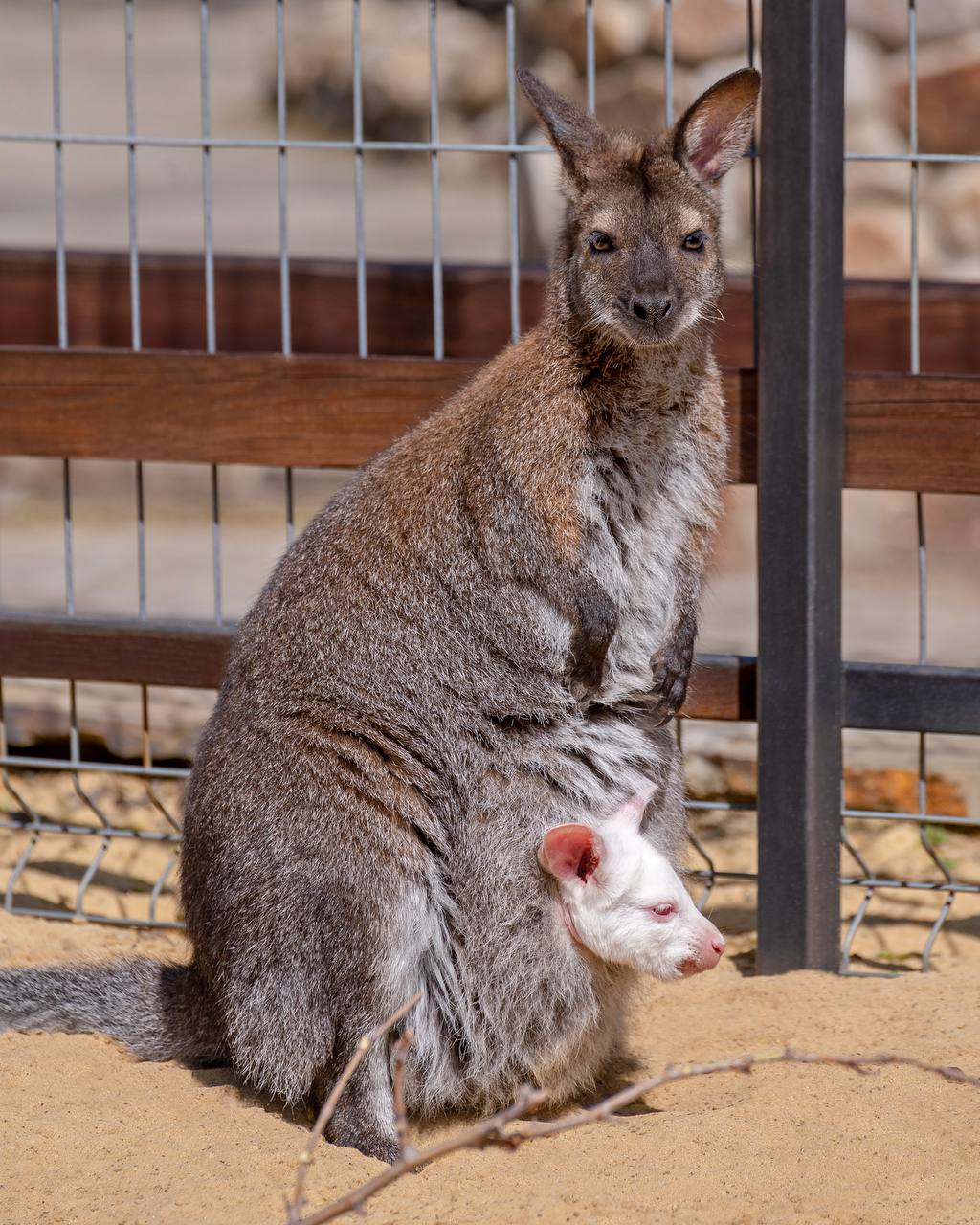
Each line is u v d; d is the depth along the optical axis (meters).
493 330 10.34
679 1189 6.04
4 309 10.88
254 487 19.34
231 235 26.61
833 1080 6.98
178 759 11.30
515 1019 7.28
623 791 7.63
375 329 10.45
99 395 9.21
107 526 17.73
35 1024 7.79
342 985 6.92
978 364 10.39
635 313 7.37
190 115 35.22
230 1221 5.91
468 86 31.94
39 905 9.84
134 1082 7.32
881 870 10.09
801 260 8.12
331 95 33.06
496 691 7.48
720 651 12.88
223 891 7.20
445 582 7.49
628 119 22.05
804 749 8.42
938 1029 7.55
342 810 7.05
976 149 19.56
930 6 20.39
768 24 8.03
